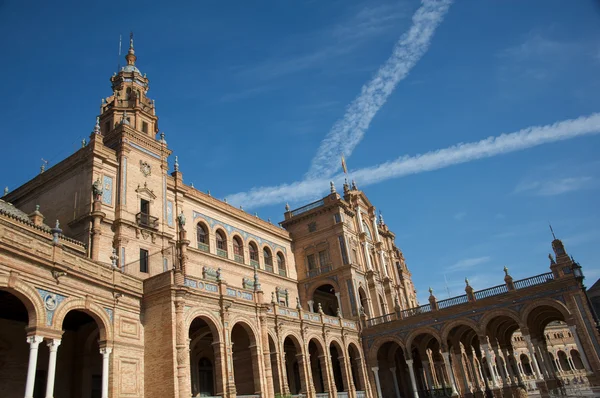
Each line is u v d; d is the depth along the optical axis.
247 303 34.78
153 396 27.42
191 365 37.88
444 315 48.78
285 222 63.16
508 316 45.66
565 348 101.44
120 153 38.78
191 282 30.81
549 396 38.38
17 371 26.67
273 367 37.91
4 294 23.36
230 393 30.30
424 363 54.09
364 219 67.44
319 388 51.50
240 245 53.41
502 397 47.44
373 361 51.59
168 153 43.81
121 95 45.66
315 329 45.03
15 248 21.09
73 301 24.22
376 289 60.69
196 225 47.41
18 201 41.81
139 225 37.44
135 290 29.08
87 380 29.88
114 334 26.67
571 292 42.09
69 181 38.22
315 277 58.72
